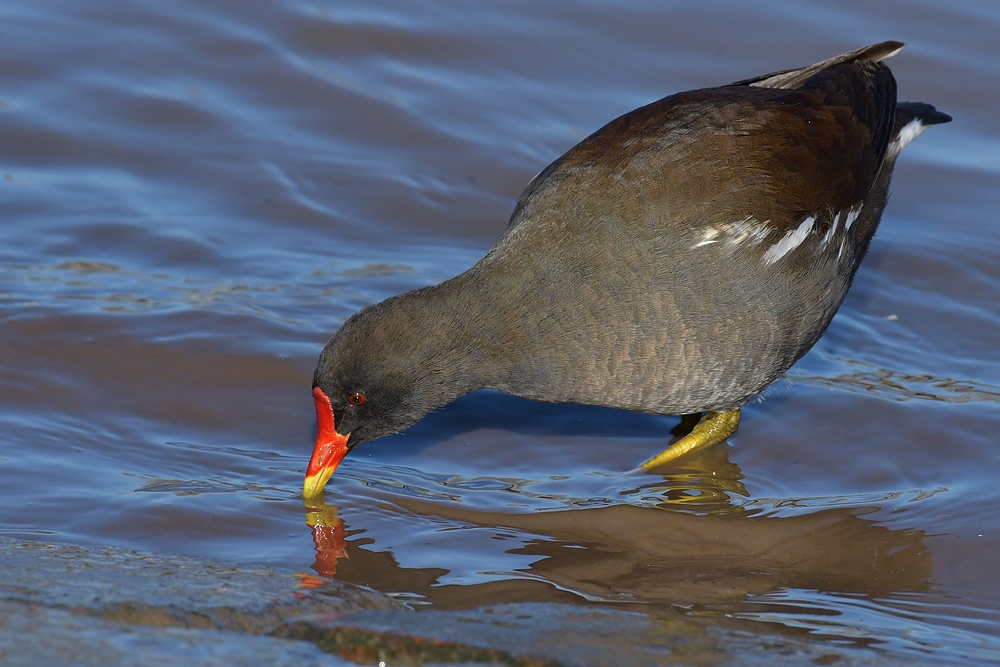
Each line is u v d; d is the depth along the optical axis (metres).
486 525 10.12
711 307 10.27
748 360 10.62
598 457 11.45
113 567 8.48
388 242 14.51
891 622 8.74
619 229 10.27
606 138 10.94
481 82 16.88
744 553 9.80
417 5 17.78
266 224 14.52
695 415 12.19
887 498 10.63
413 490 10.66
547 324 10.26
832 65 12.23
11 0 17.39
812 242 10.79
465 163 15.69
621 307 10.20
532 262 10.34
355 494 10.52
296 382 12.09
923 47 17.20
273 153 15.53
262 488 10.50
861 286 13.95
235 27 17.23
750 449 11.48
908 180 15.69
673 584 9.25
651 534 10.05
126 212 14.40
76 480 10.30
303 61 16.94
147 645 6.98
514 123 16.28
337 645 7.35
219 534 9.70
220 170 15.21
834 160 11.08
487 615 8.12
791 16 17.70
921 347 12.98
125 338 12.34
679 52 17.34
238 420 11.55
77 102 15.95
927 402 12.02
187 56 16.80
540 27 17.64
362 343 10.19
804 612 8.85
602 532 10.07
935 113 12.80
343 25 17.41
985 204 15.26
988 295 13.74
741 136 10.77
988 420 11.66
